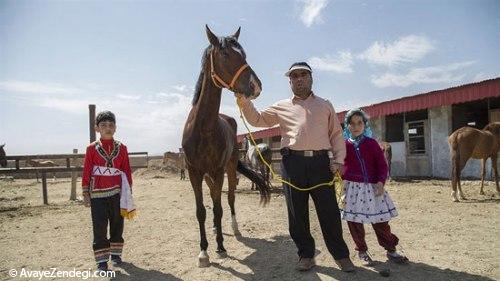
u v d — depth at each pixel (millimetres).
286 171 3338
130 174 3797
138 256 4027
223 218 6129
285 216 6207
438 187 10047
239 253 4035
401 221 5422
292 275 3273
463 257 3631
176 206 7562
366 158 3391
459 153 7680
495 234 4535
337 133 3328
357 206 3348
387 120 16172
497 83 11156
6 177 20984
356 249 3568
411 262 3504
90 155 3576
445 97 12797
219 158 3975
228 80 3498
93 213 3539
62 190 13211
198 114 3820
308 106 3309
